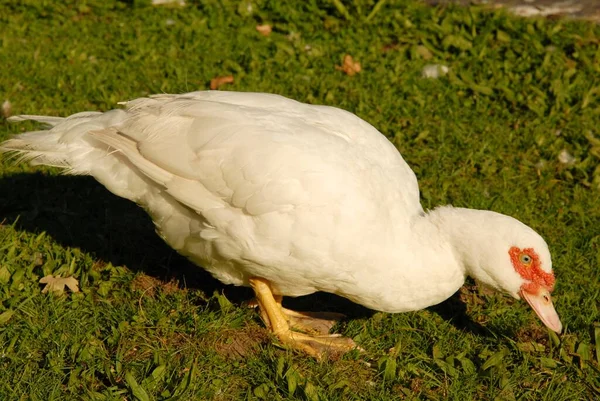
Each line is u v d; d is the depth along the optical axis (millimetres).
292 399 5223
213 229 5348
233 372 5461
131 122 5559
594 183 7898
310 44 10180
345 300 6477
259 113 5477
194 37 10164
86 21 10523
